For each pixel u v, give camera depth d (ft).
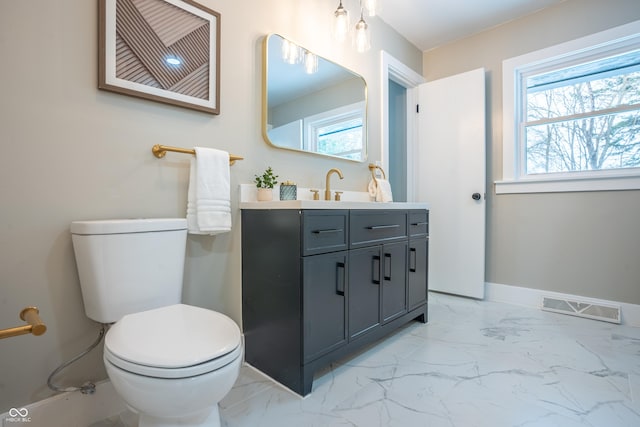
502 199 8.59
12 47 3.34
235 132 5.27
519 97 8.43
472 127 8.67
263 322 4.86
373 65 8.09
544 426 3.63
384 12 8.01
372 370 4.96
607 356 5.33
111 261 3.52
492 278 8.79
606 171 7.31
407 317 6.40
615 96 7.23
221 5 5.07
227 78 5.15
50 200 3.58
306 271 4.30
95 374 3.92
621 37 6.87
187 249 4.73
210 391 2.72
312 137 6.53
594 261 7.30
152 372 2.55
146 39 4.23
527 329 6.57
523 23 8.18
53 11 3.58
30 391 3.50
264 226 4.80
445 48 9.55
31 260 3.48
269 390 4.44
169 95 4.43
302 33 6.34
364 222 5.30
